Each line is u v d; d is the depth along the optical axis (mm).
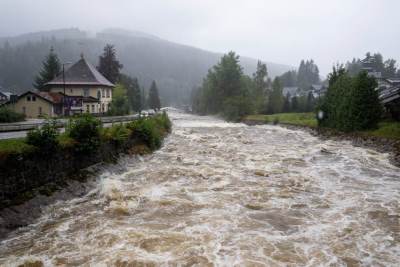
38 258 9031
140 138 25484
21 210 11586
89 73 54438
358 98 34625
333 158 24500
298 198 14711
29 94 43969
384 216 12602
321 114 43000
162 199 14039
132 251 9406
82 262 8844
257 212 12844
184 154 25438
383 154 25625
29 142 13312
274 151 27375
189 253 9344
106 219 11836
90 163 17406
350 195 15258
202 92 120312
